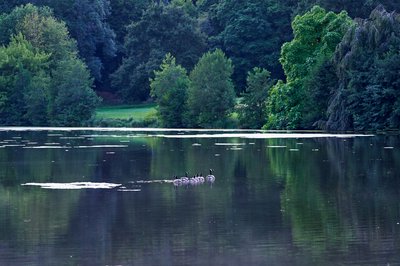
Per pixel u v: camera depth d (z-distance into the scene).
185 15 173.50
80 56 184.12
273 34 173.88
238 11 174.38
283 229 40.12
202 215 43.78
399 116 111.50
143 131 125.81
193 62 171.12
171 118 141.38
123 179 58.31
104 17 190.62
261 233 39.41
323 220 41.97
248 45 172.12
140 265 34.44
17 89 155.12
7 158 74.12
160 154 76.81
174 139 99.88
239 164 66.88
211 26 185.12
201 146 86.25
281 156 72.81
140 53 174.00
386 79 110.62
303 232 39.41
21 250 36.81
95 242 38.12
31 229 40.78
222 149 81.62
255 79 133.00
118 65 194.88
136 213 44.53
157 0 199.38
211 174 59.66
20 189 53.41
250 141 93.44
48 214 44.47
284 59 126.06
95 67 183.88
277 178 57.59
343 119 114.06
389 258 34.69
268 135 106.19
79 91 150.88
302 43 125.62
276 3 175.25
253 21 172.00
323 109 119.56
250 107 132.75
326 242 37.44
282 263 34.28
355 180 55.72
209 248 36.78
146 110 163.38
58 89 151.75
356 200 47.56
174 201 48.16
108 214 44.34
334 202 47.03
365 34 114.56
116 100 182.75
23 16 170.00
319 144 86.25
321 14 125.62
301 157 71.50
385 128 112.56
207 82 136.75
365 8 154.62
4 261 35.16
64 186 54.66
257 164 66.62
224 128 135.75
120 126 146.88
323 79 118.62
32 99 152.62
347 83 114.56
